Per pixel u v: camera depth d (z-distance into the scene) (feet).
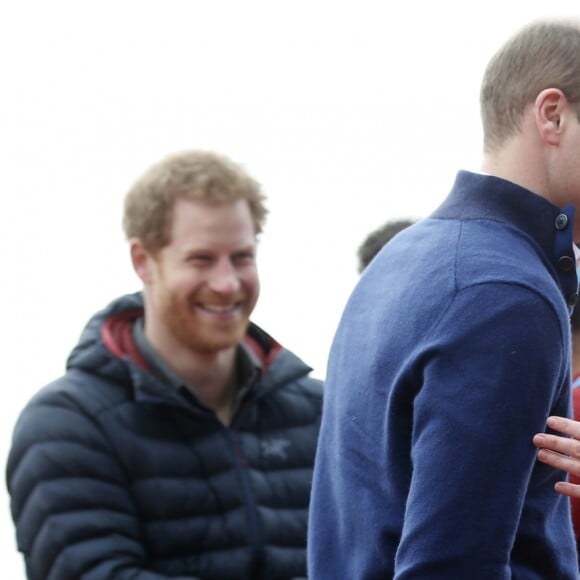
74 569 29.66
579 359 32.60
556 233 21.90
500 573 19.35
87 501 30.25
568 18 22.72
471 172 22.67
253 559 31.12
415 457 20.03
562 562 21.13
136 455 30.83
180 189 31.58
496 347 19.76
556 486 21.01
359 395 22.26
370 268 23.93
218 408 32.83
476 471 19.39
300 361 34.45
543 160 22.26
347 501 22.35
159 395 31.27
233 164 32.50
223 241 31.55
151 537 30.55
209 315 31.60
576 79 22.02
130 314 33.55
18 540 30.94
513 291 20.10
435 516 19.43
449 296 20.49
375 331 22.06
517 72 22.53
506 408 19.54
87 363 31.73
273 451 32.83
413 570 19.48
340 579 22.66
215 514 31.12
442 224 22.33
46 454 30.53
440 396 19.84
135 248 32.27
